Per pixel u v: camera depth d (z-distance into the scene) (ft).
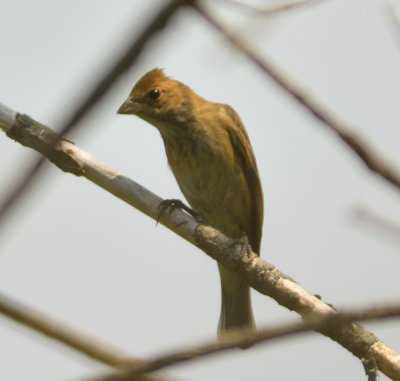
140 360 9.31
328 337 26.94
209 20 9.09
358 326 26.71
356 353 26.61
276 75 9.57
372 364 26.21
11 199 7.48
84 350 10.14
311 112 9.66
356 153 9.72
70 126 7.37
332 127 9.67
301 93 9.62
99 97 7.35
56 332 10.12
